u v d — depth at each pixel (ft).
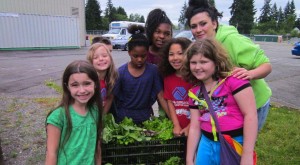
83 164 8.05
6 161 12.41
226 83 7.64
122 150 8.80
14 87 27.07
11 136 15.03
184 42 9.34
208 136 7.94
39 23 66.80
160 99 10.14
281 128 16.35
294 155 13.33
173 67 9.61
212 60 7.72
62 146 7.92
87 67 8.02
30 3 75.56
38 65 41.45
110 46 13.70
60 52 63.00
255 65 8.40
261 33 271.28
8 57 50.67
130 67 10.11
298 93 26.40
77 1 85.76
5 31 61.36
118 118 10.29
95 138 8.35
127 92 10.11
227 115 7.61
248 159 7.31
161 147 8.99
